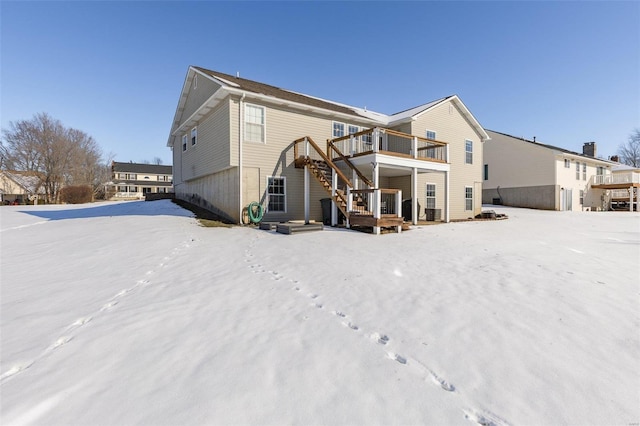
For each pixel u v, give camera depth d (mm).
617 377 2273
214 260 5957
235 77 14812
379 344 2754
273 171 12211
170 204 16562
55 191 34531
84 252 6809
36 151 34344
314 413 1905
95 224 10922
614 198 28250
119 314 3439
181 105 16703
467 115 17625
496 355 2564
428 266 5391
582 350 2645
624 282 4430
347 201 10273
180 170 18562
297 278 4723
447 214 13523
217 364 2432
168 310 3533
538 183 23891
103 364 2455
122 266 5586
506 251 6773
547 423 1841
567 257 6137
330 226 11117
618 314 3350
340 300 3799
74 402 2014
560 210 23328
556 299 3773
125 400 2027
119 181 49031
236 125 11352
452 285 4332
